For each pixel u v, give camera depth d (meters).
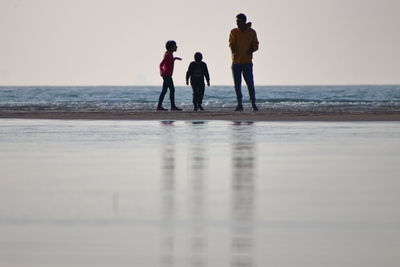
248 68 58.88
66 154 26.20
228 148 28.19
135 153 26.38
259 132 37.03
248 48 58.72
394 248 11.53
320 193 16.91
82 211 14.70
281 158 24.56
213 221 13.64
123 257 11.02
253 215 14.23
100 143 30.81
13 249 11.52
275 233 12.60
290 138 33.16
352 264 10.55
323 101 86.75
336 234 12.52
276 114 52.94
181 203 15.59
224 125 42.59
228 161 23.59
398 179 19.31
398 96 128.25
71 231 12.79
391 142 31.09
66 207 15.16
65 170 21.44
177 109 62.28
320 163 23.08
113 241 12.04
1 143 30.97
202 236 12.39
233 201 15.81
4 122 45.97
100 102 87.31
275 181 18.95
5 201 15.97
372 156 25.25
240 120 47.53
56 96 136.50
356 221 13.60
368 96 129.62
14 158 24.94
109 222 13.57
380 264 10.55
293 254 11.16
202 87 62.12
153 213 14.45
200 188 17.73
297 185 18.17
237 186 18.06
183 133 36.41
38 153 26.66
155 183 18.62
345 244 11.80
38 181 19.12
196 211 14.66
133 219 13.85
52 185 18.36
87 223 13.48
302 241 12.02
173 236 12.40
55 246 11.71
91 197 16.45
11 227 13.12
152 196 16.53
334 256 11.03
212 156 25.20
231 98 115.12
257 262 10.68
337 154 25.92
